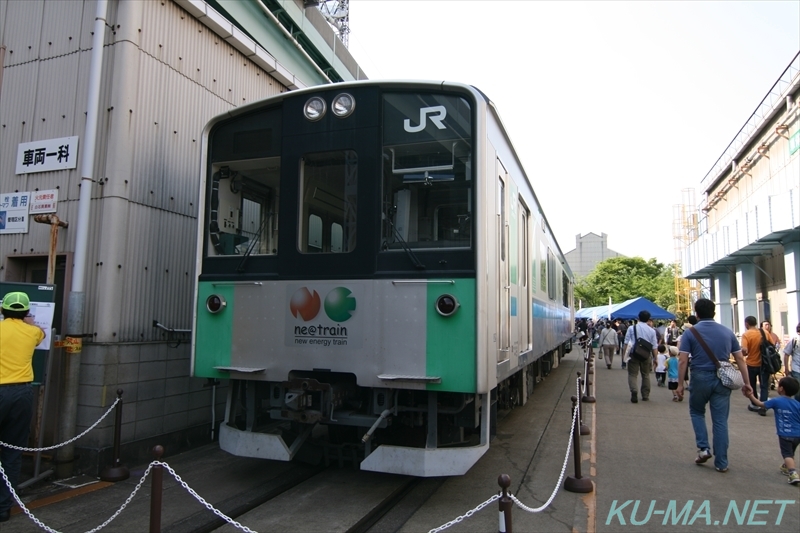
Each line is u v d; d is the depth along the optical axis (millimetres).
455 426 5145
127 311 6262
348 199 5043
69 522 4559
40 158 6734
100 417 5793
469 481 5766
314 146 5195
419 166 4941
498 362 5152
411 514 4816
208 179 5738
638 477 5824
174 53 7090
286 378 5035
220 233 5645
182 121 7195
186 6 7230
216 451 6750
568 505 4992
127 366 6102
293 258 5141
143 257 6512
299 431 5293
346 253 4945
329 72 15305
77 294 5867
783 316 16203
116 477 5578
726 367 5973
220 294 5430
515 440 7566
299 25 12727
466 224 4750
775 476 5852
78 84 6660
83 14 6766
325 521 4527
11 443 4785
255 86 8766
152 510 3283
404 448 4539
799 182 15414
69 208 6473
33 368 5492
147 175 6602
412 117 5012
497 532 4406
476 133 4785
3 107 7105
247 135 5652
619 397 11445
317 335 4957
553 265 12000
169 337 6781
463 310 4590
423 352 4633
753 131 19188
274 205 5453
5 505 4582
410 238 4871
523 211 7371
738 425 8555
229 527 4438
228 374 5273
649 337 10719
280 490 5328
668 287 47562
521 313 6895
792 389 5820
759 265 18516
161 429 6480
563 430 8188
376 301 4801
